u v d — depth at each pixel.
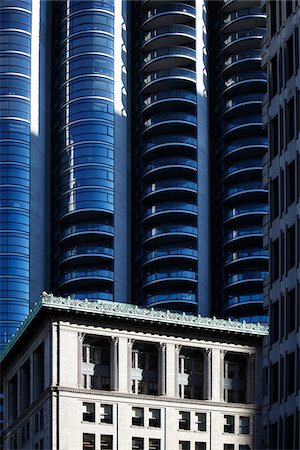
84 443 146.75
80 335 150.88
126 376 152.00
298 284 78.19
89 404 148.62
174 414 152.75
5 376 176.00
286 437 77.69
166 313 155.75
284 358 79.62
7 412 172.25
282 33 86.38
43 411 149.62
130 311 153.50
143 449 149.62
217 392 156.25
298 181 80.25
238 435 155.25
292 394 77.50
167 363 154.88
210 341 158.12
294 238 80.75
